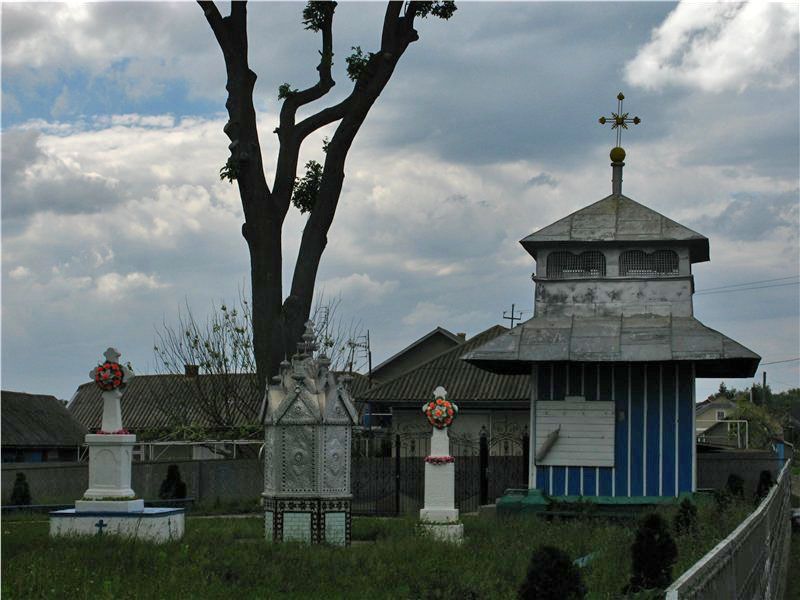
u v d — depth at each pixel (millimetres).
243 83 29484
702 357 25156
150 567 14359
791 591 25438
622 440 26062
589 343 26031
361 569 15422
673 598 8141
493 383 46125
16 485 29406
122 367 17969
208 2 29062
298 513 19391
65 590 12531
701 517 19484
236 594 13242
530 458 26391
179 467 32125
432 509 20250
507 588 14164
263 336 29484
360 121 30172
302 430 19531
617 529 21656
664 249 26828
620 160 28609
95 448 17703
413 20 30531
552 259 27344
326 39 30672
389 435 39875
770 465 30859
